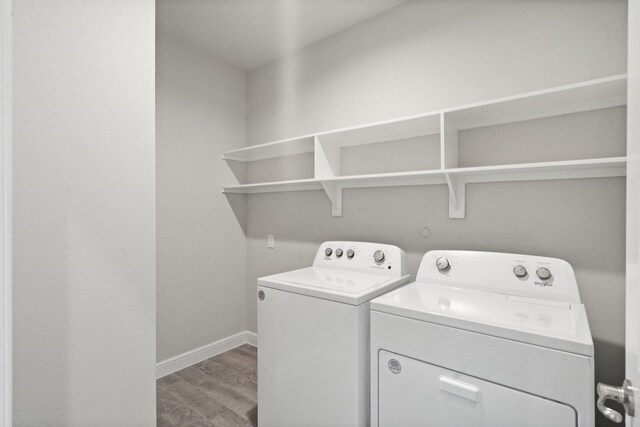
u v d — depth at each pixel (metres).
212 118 2.79
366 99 2.31
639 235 0.59
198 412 2.03
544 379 1.05
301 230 2.69
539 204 1.70
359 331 1.47
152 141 1.29
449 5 1.96
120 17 1.21
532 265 1.53
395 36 2.17
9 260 0.56
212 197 2.79
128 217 1.23
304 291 1.63
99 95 1.15
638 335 0.58
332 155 2.38
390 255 1.96
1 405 0.54
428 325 1.27
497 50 1.81
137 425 1.26
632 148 0.66
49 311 1.05
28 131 1.01
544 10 1.68
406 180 2.12
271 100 2.89
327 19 2.31
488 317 1.22
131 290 1.24
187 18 2.29
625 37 1.48
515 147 1.75
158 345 2.44
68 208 1.09
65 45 1.08
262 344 1.80
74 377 1.11
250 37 2.53
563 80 1.62
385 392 1.38
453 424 1.20
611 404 1.53
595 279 1.56
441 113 1.72
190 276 2.64
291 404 1.68
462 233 1.92
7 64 0.56
